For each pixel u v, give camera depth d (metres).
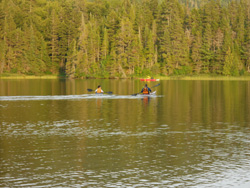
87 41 124.44
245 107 35.88
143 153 17.77
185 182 14.05
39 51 132.12
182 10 150.62
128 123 26.08
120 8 147.62
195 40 134.25
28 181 14.02
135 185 13.75
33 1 166.50
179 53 130.38
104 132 22.72
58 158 16.88
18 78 119.12
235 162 16.38
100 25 137.75
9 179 14.23
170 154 17.62
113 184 13.84
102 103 38.84
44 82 89.38
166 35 129.38
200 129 23.80
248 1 156.62
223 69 127.25
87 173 14.92
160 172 15.09
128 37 124.25
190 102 40.53
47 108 34.38
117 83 87.25
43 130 23.30
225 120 27.52
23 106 35.88
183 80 110.44
